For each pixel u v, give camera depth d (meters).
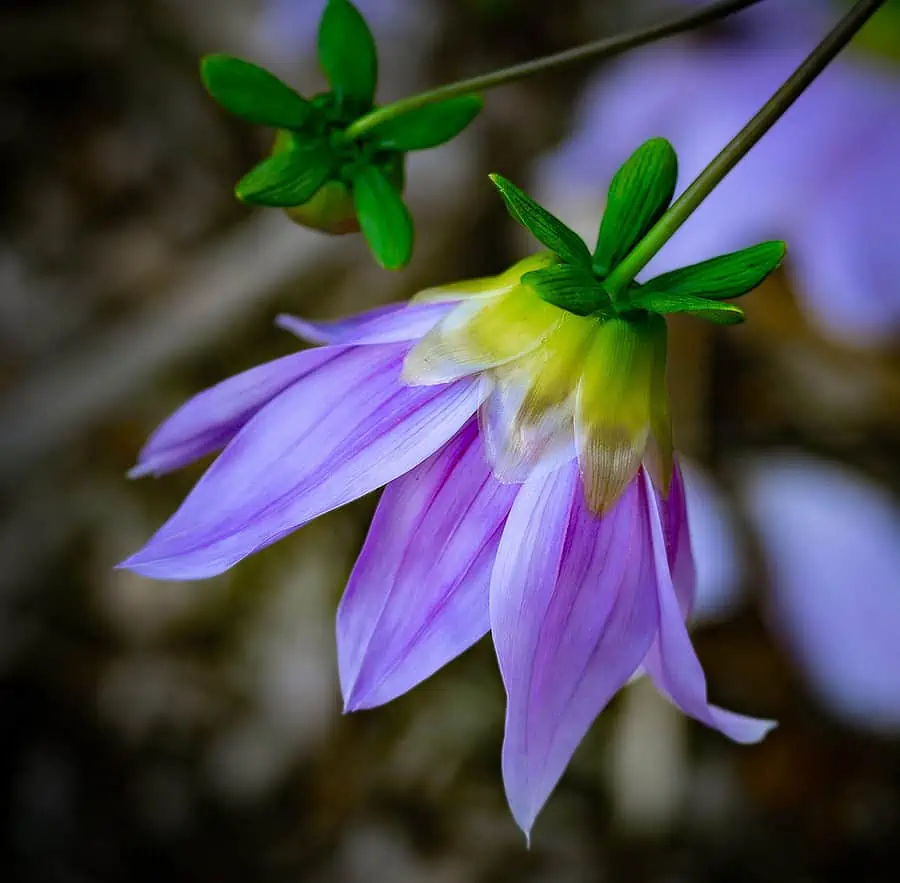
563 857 0.88
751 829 0.89
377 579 0.43
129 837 0.90
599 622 0.43
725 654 0.90
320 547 0.96
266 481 0.43
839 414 0.93
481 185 0.99
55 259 1.06
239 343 0.99
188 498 0.43
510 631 0.42
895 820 0.88
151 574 0.42
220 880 0.89
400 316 0.45
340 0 0.46
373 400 0.44
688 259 0.71
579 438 0.44
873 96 0.69
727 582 0.88
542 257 0.45
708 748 0.91
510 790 0.42
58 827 0.89
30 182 1.10
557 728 0.43
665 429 0.44
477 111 0.47
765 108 0.43
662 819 0.88
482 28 1.04
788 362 0.94
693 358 0.93
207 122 1.11
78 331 1.03
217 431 0.44
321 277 0.98
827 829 0.89
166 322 0.98
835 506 0.89
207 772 0.92
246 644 0.95
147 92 1.12
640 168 0.44
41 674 0.93
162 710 0.93
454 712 0.92
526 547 0.43
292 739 0.92
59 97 1.12
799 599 0.88
